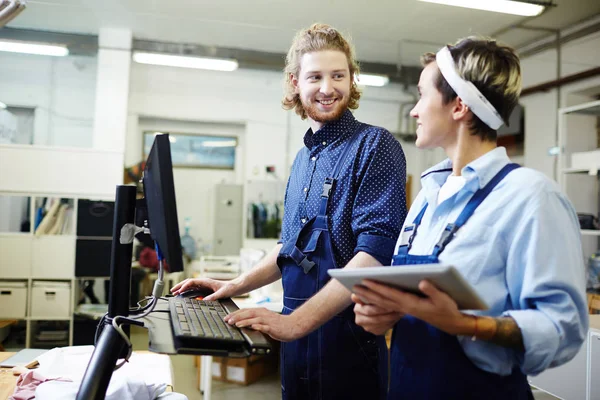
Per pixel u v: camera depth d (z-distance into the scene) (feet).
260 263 4.70
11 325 15.08
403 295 2.44
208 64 19.06
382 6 16.29
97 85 18.35
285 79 4.77
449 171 3.38
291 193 4.66
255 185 22.62
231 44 20.43
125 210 3.17
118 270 3.14
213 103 22.36
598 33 16.42
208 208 23.32
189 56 18.57
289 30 18.67
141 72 21.66
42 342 14.90
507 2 13.26
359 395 3.90
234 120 22.56
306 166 4.51
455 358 2.81
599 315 8.55
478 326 2.46
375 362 3.95
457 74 2.87
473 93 2.82
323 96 4.18
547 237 2.59
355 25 18.03
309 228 4.15
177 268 2.74
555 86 17.81
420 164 24.40
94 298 16.02
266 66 20.72
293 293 4.11
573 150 16.80
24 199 15.66
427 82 3.12
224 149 23.40
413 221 3.44
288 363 4.13
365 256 3.68
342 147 4.23
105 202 15.10
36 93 19.56
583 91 17.22
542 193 2.67
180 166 22.97
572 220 2.75
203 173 23.26
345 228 4.02
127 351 2.84
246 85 22.70
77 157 15.34
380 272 2.36
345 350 3.88
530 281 2.57
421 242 3.17
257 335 2.90
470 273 2.72
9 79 19.35
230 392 11.89
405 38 19.26
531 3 13.37
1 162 14.88
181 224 23.07
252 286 4.54
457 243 2.80
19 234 14.58
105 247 15.03
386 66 21.76
